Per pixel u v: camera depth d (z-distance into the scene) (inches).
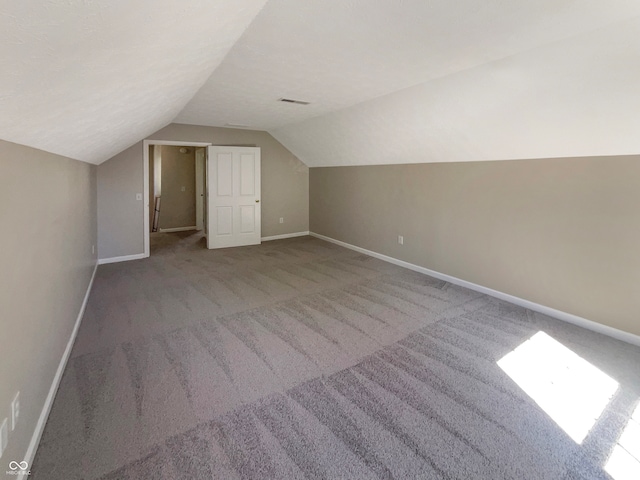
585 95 94.7
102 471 59.9
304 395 81.6
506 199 141.7
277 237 273.0
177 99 124.0
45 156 78.3
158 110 122.2
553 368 93.4
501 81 105.5
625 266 108.6
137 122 120.0
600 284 114.7
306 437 68.5
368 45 91.0
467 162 156.5
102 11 32.9
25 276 62.5
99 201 195.0
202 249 237.9
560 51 87.1
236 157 240.2
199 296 147.3
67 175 104.4
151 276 175.3
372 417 74.4
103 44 40.4
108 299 142.4
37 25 28.4
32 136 59.6
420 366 94.3
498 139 131.9
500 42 87.7
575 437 69.2
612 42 78.6
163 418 73.3
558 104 102.3
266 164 260.8
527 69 96.9
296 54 97.3
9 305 54.1
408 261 193.9
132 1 34.7
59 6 27.8
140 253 212.1
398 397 81.1
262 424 72.0
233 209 243.4
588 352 102.0
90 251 159.9
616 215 109.7
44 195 77.0
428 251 180.5
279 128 232.1
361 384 86.0
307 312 131.0
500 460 63.5
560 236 124.7
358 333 113.7
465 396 81.6
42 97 44.8
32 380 64.9
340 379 88.1
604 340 109.7
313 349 103.1
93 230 173.9
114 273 179.5
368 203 220.8
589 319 118.0
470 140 141.5
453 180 164.1
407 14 74.4
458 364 95.3
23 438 59.1
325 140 217.0
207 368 92.4
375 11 73.4
